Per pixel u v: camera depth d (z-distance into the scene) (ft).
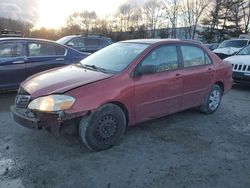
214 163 12.49
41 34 110.32
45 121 11.97
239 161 12.76
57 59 23.84
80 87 12.39
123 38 164.45
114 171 11.59
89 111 12.36
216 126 17.08
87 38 44.29
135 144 14.10
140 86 14.06
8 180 10.80
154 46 15.33
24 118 12.45
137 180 11.02
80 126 12.55
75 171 11.50
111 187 10.53
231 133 16.08
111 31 171.94
